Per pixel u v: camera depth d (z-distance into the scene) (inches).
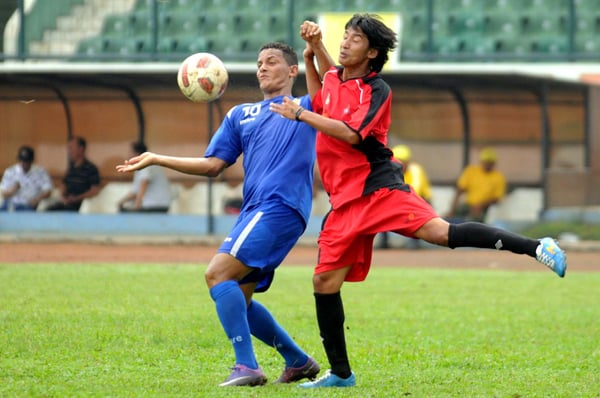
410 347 1192.8
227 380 900.0
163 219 3021.7
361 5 3496.6
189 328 1280.8
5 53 3142.2
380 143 895.1
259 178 927.7
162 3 3454.7
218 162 954.7
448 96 2982.3
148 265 2241.6
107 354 1083.9
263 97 1008.9
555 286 1942.7
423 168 3029.0
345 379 915.4
